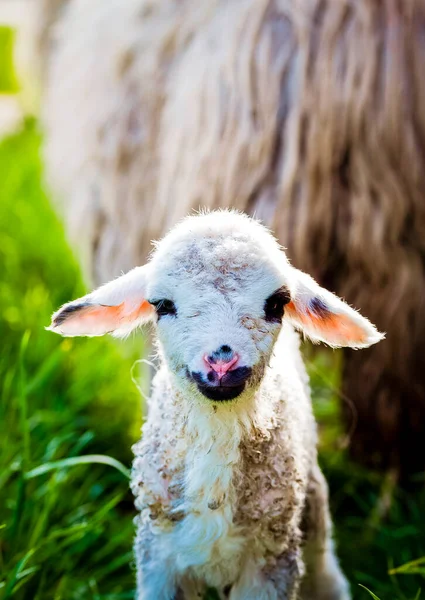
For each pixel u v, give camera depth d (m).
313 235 5.36
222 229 3.93
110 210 6.02
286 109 5.27
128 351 6.76
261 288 3.79
